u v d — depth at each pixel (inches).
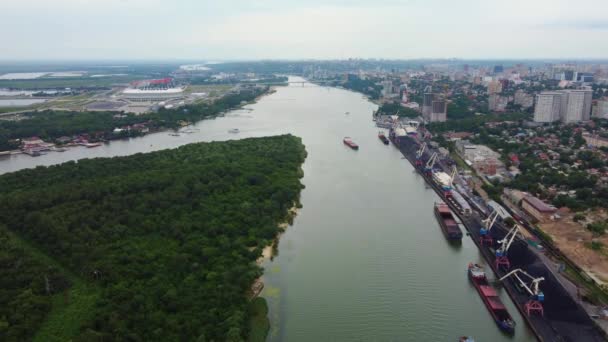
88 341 5413.4
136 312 6186.0
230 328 5910.4
